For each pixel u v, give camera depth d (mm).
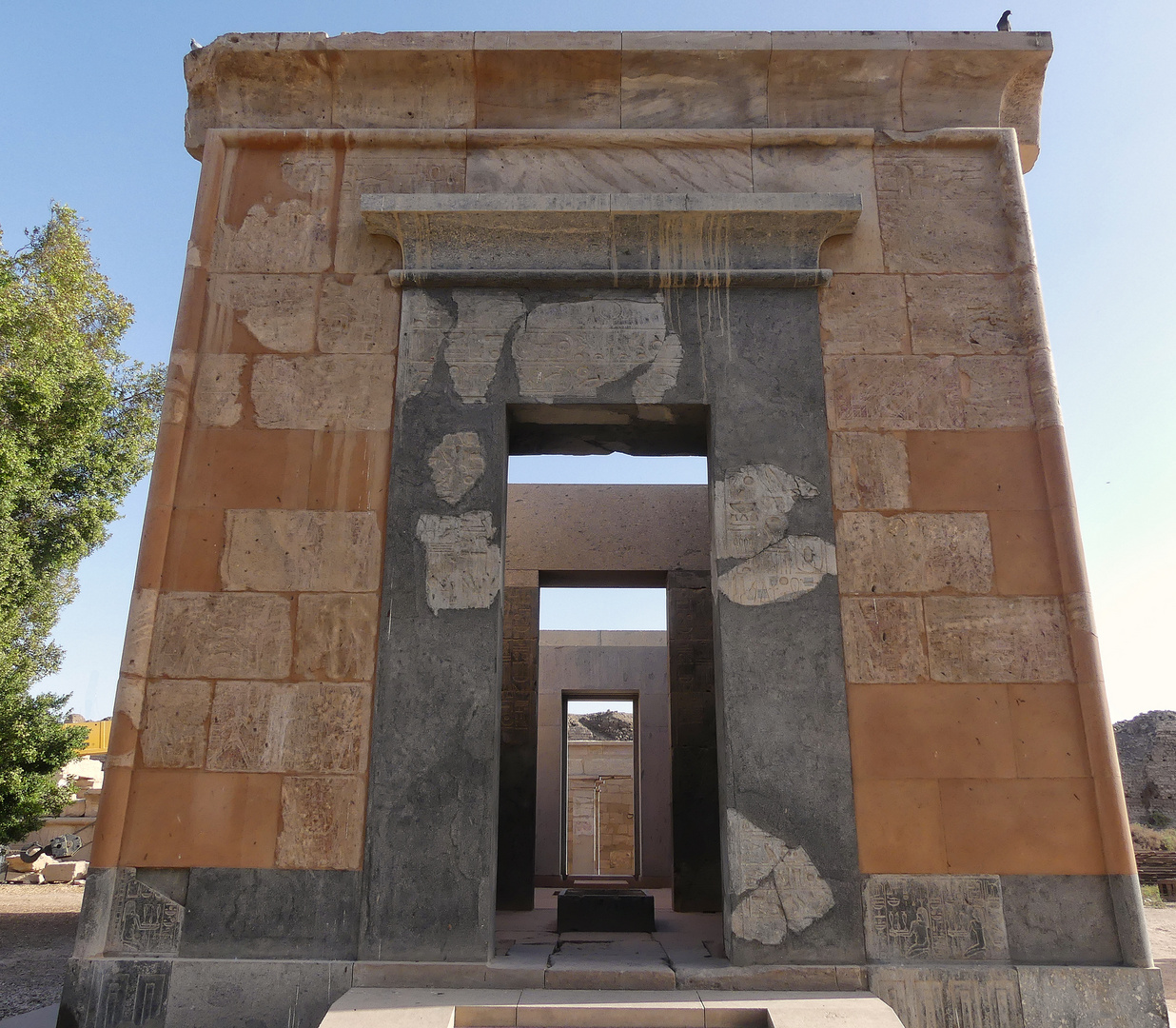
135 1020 4969
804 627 5668
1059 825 5320
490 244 6352
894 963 5078
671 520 10594
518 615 10391
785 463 5980
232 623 5699
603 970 5098
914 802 5363
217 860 5301
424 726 5500
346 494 5934
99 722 28922
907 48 6660
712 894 9102
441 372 6152
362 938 5172
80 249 16531
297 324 6281
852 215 6227
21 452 12820
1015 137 6645
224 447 6027
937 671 5586
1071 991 4961
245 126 6750
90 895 5172
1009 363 6188
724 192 6418
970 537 5832
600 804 21125
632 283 6301
